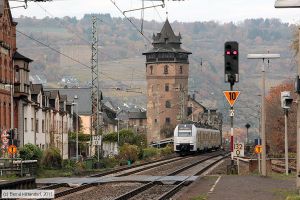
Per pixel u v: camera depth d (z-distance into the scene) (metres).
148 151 121.00
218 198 32.53
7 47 88.06
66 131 125.62
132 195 38.28
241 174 54.22
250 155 116.88
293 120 106.31
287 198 30.59
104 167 83.12
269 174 54.03
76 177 57.69
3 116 85.56
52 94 118.31
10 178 54.28
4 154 64.25
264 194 34.56
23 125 93.81
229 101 47.69
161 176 55.03
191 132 126.69
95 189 43.56
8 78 88.44
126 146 102.69
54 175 62.03
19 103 92.75
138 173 63.16
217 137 160.00
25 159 66.75
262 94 52.38
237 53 41.91
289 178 47.88
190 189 38.34
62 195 38.44
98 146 85.12
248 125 129.00
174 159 105.19
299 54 34.16
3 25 86.69
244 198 32.41
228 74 41.94
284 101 55.66
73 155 129.75
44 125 108.50
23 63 92.69
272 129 121.69
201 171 62.75
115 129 185.38
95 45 89.00
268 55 51.81
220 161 93.94
